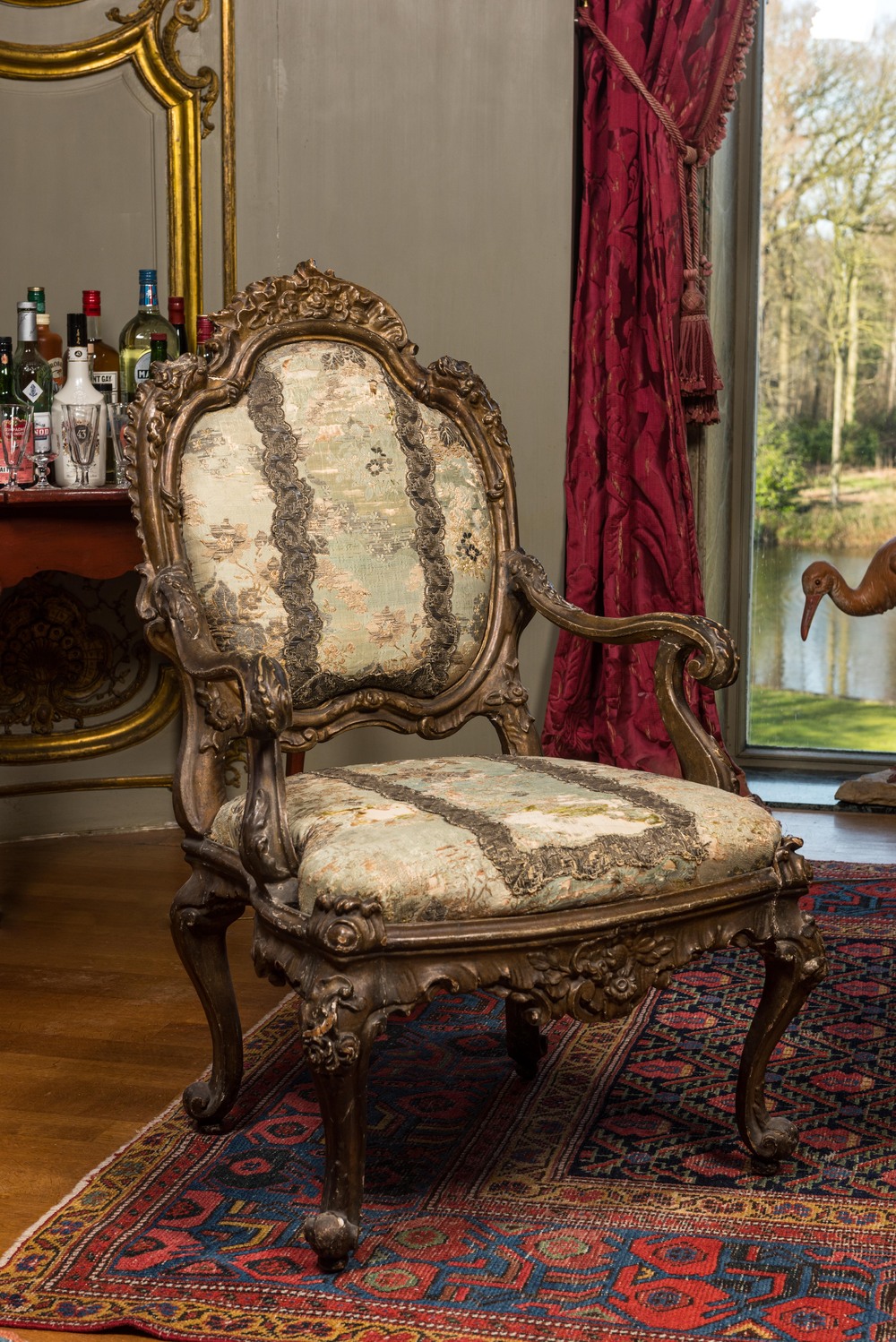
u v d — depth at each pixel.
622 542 3.61
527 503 3.71
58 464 3.12
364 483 2.15
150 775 3.85
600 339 3.59
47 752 3.74
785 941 1.86
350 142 3.65
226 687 1.98
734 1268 1.71
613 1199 1.89
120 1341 1.60
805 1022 2.49
